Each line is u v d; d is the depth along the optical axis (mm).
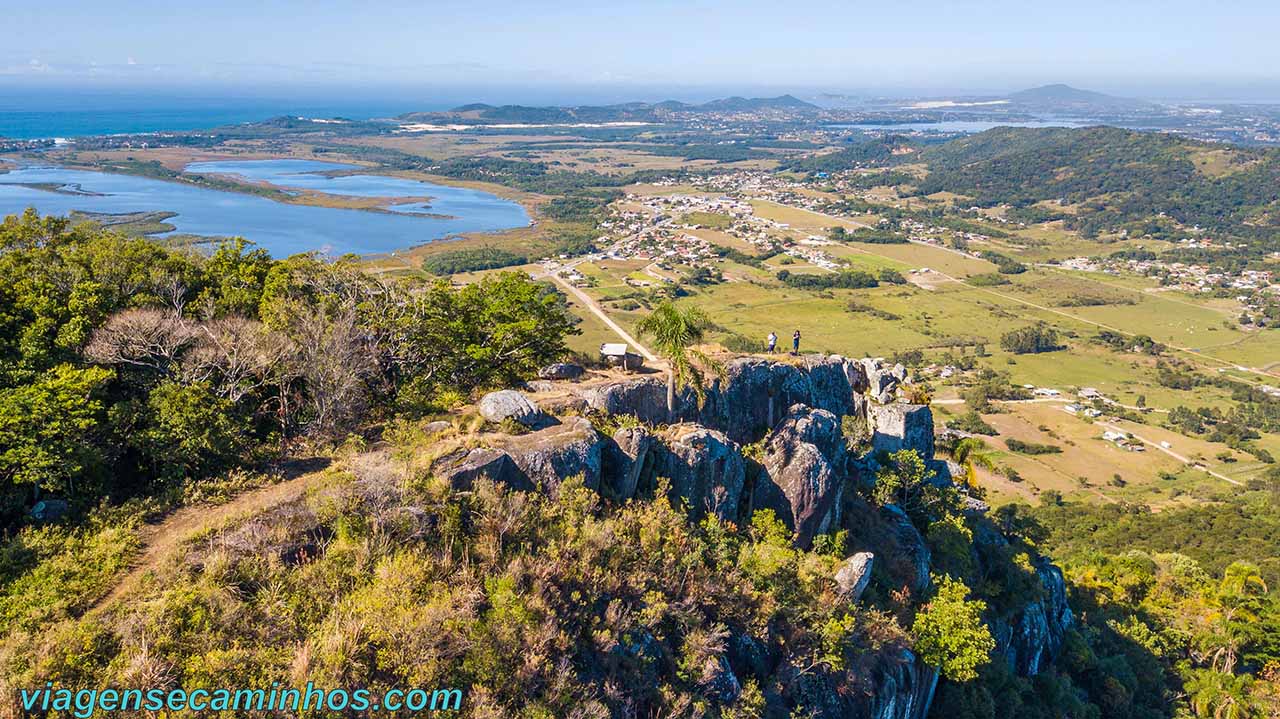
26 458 28984
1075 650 58188
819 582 38812
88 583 25438
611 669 27875
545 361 49906
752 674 32812
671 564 33344
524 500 32344
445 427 36812
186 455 32812
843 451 51656
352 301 47188
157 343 38875
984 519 66938
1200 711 58094
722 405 48906
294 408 40562
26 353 36188
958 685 44688
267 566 26438
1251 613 65562
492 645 25359
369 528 28562
